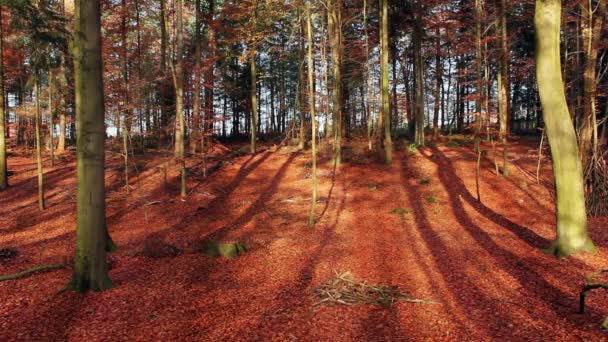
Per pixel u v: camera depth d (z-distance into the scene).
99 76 7.32
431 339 5.75
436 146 26.33
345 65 30.69
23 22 12.39
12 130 39.84
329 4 20.05
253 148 28.11
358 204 16.53
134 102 19.20
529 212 14.18
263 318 6.59
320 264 9.79
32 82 14.93
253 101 28.19
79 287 7.55
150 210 16.03
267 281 8.64
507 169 18.44
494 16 19.27
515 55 26.77
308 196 17.91
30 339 5.66
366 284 8.12
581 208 9.33
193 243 11.92
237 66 35.22
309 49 13.42
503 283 7.92
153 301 7.29
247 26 19.69
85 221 7.53
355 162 23.33
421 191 17.67
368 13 27.58
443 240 11.53
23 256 10.28
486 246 10.70
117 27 21.36
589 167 13.24
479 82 16.97
